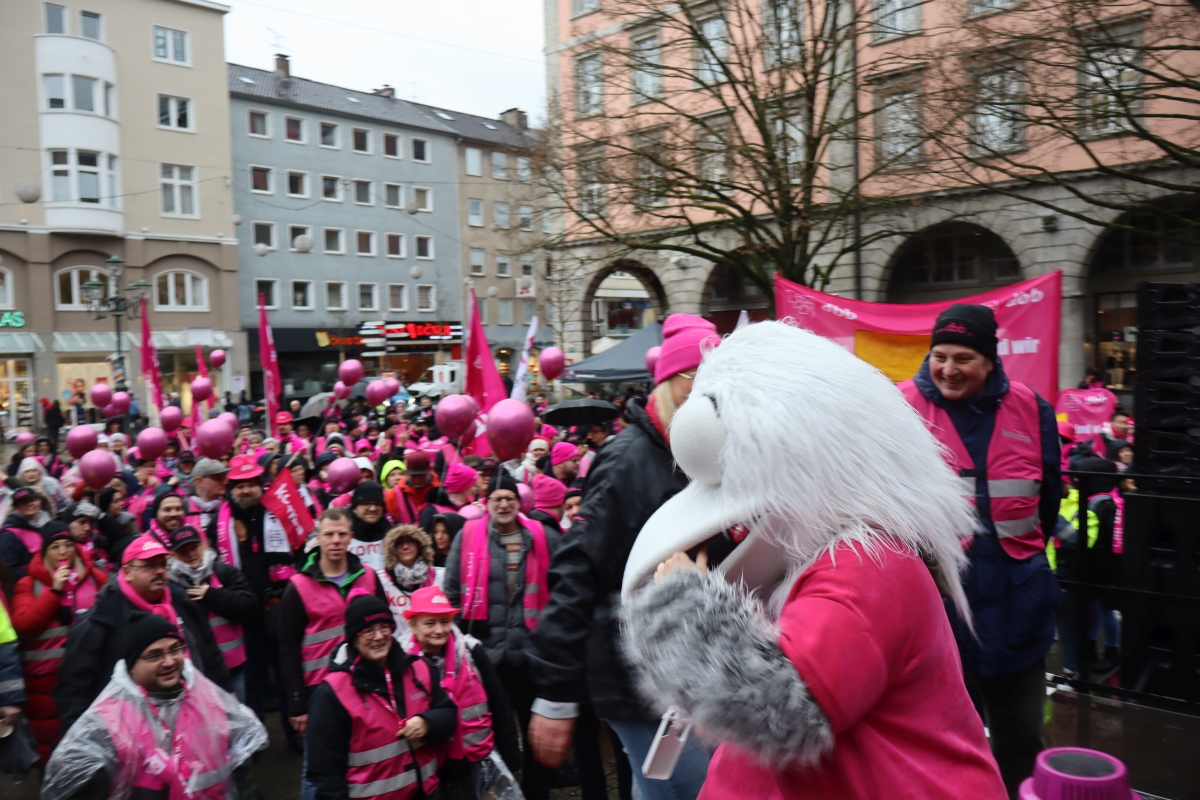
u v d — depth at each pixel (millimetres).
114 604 4113
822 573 1104
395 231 45125
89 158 32719
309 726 3307
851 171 18359
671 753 1353
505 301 49812
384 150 44812
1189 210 17375
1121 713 4344
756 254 15664
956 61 12617
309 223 41844
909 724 1114
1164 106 15797
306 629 4781
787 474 1113
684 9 14977
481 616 4598
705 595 1099
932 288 21859
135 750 3295
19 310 31562
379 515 5602
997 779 1173
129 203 34000
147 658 3375
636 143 16391
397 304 45562
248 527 6008
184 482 9664
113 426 16203
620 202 15883
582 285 27297
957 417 3037
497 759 3723
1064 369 18609
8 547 5254
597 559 2346
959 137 13227
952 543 1207
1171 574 4312
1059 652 5840
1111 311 19094
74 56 31875
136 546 4160
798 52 15156
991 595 2977
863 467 1129
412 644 3609
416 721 3326
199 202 36000
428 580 5094
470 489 6355
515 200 21344
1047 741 4086
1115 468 5512
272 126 40562
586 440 10758
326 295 42625
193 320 36031
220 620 5191
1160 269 18344
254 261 40000
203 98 36062
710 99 19938
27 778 5168
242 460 6039
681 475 2359
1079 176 17703
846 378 1179
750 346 1229
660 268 25516
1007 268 20703
